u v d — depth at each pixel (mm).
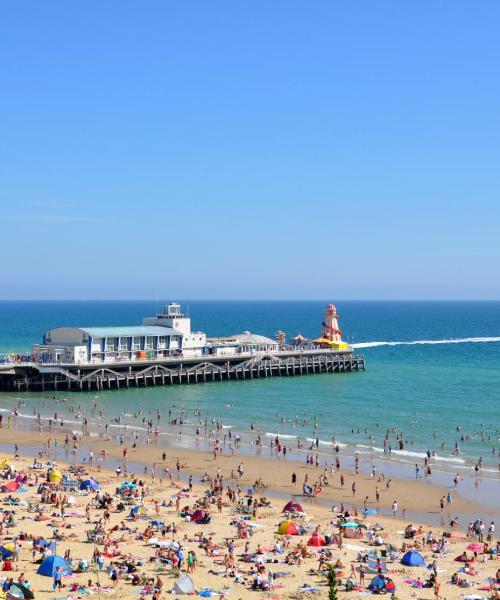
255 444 111750
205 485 89062
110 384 162625
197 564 61000
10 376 157375
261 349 192875
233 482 91188
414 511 79812
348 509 80312
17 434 117500
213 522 73062
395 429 122875
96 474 92812
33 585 55594
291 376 188875
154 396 154750
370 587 56250
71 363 159375
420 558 62281
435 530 73188
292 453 106438
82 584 56188
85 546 64812
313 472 95875
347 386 172125
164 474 94375
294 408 142500
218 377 179625
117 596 53969
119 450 107375
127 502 79438
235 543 66812
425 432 120938
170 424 126562
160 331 176125
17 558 60656
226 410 139875
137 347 172500
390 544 67375
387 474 95312
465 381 181625
